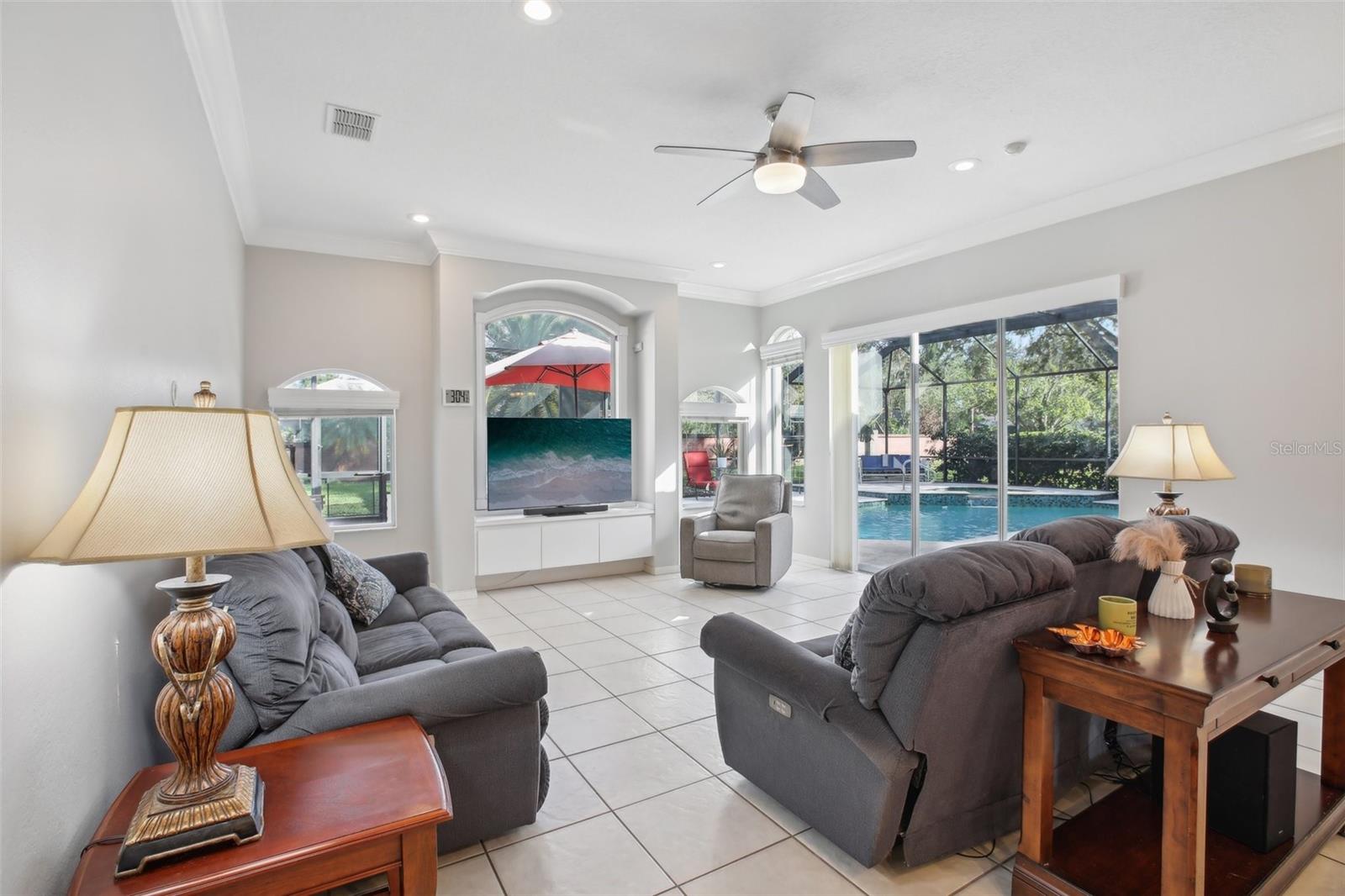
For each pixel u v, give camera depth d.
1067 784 2.10
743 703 2.22
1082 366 4.29
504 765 1.86
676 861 1.88
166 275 1.94
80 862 1.04
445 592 4.91
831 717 1.76
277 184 3.80
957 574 1.60
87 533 0.95
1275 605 2.12
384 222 4.50
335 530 4.90
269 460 1.13
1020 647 1.71
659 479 5.88
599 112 3.03
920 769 1.71
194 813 1.06
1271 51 2.58
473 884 1.77
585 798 2.21
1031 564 1.75
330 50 2.53
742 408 6.83
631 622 4.34
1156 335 3.74
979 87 2.84
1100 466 4.20
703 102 2.95
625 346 6.04
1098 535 2.13
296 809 1.18
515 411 5.71
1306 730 2.69
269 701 1.54
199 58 2.42
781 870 1.84
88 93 1.25
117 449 1.01
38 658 0.98
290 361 4.69
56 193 1.09
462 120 3.09
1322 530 3.15
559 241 4.98
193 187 2.38
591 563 5.69
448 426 4.93
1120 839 1.80
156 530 0.98
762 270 5.84
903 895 1.73
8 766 0.88
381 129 3.16
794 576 5.81
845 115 3.08
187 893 0.98
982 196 4.06
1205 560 2.49
